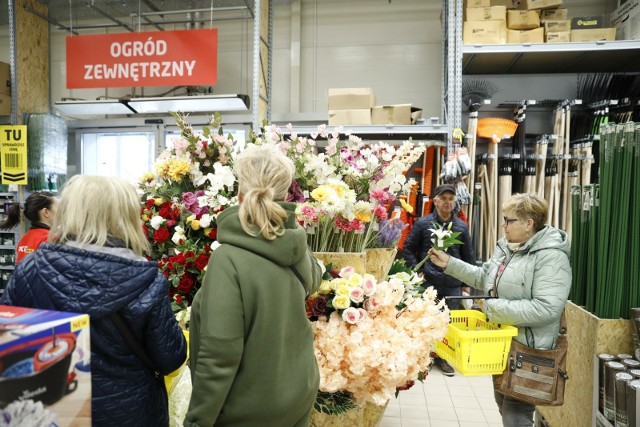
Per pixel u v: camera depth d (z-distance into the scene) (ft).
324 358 4.35
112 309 3.24
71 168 17.49
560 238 5.89
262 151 3.77
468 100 14.24
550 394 5.61
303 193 5.11
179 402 4.31
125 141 17.26
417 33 16.10
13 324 2.55
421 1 16.03
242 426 3.49
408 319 4.70
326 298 4.53
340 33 16.51
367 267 5.45
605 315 6.25
